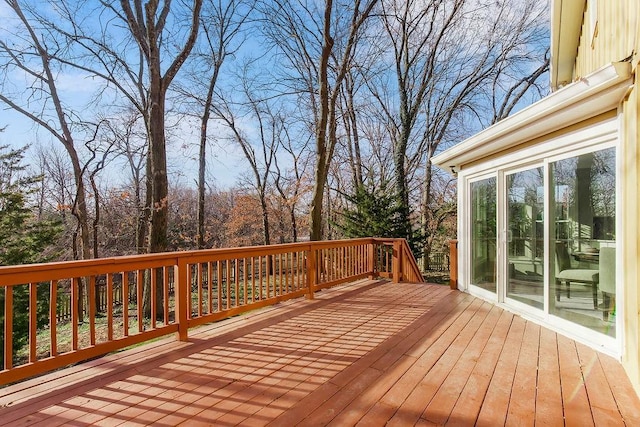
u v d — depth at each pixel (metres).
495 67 16.27
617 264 3.25
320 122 9.18
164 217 8.91
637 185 2.74
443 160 6.11
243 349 3.64
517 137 4.41
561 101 3.31
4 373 2.59
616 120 3.29
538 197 4.46
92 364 3.26
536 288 4.52
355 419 2.34
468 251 6.27
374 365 3.21
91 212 16.48
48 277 2.86
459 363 3.24
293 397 2.65
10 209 8.59
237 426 2.28
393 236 12.03
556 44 6.90
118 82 12.66
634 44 2.74
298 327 4.36
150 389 2.79
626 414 2.39
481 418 2.35
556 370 3.07
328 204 19.00
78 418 2.38
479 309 5.16
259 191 18.22
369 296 6.09
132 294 13.22
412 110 16.19
